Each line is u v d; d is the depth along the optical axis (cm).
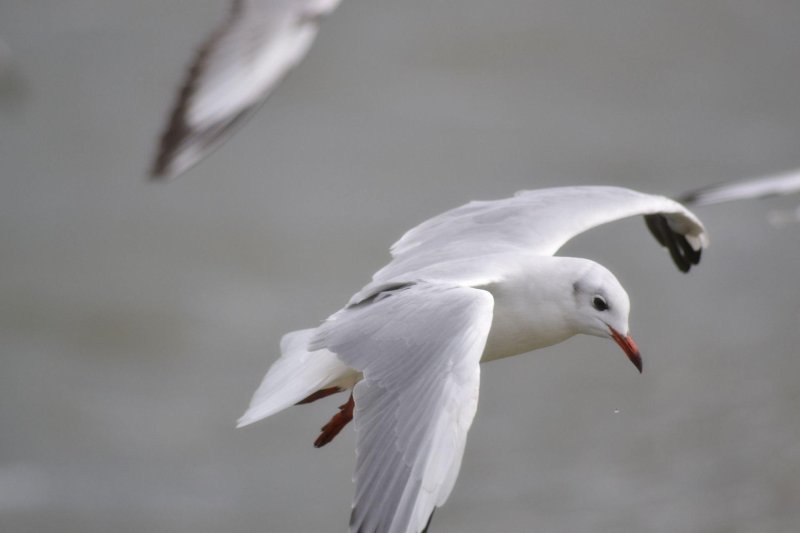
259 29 675
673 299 1698
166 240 1830
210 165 1983
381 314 668
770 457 1384
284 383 732
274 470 1441
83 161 1992
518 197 886
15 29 2298
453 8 2412
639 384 1541
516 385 1545
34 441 1509
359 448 618
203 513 1375
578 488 1363
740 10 2497
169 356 1641
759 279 1736
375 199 1920
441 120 2116
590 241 1775
